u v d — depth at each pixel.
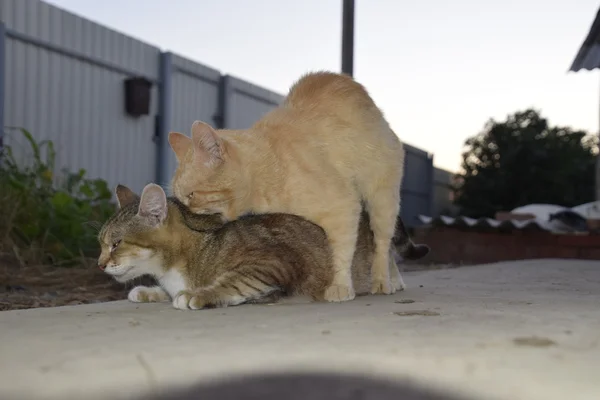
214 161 0.98
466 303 0.87
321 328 0.67
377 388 0.48
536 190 4.75
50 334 0.65
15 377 0.50
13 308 1.07
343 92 1.07
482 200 4.76
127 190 1.11
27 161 2.12
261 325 0.69
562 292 1.03
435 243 2.30
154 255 0.96
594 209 2.64
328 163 1.00
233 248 0.93
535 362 0.54
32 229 1.56
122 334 0.65
